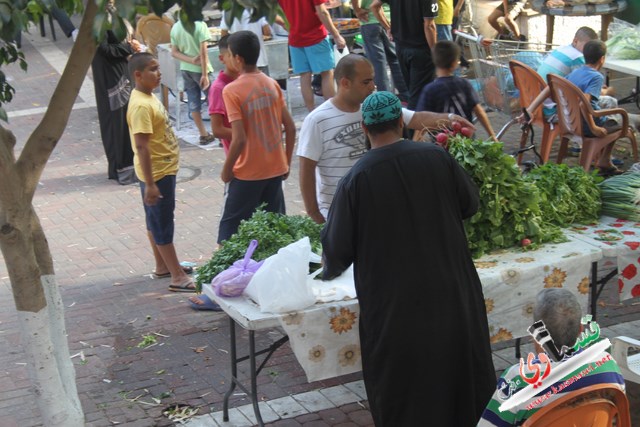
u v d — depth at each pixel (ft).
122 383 18.11
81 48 12.92
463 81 22.94
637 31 31.73
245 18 35.53
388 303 12.89
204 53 34.22
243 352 19.25
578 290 15.79
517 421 10.19
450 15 35.04
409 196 12.89
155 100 21.36
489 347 13.52
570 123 26.68
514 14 41.32
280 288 14.19
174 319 21.09
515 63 28.53
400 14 30.94
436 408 13.01
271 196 20.95
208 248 25.55
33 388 13.66
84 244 26.30
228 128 21.67
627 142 32.45
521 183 16.11
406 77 32.27
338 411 16.66
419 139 17.74
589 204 17.29
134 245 26.08
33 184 13.08
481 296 13.53
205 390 17.67
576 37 29.45
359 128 17.37
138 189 31.01
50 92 46.68
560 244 16.24
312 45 34.50
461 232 13.33
